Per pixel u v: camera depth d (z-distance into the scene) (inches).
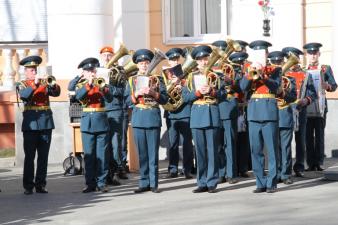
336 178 645.3
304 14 828.0
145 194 608.7
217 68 638.5
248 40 824.9
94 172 628.4
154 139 615.2
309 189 609.3
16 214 549.6
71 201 589.9
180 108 680.4
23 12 917.2
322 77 700.0
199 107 608.4
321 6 825.5
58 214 544.1
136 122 614.9
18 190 650.2
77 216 535.2
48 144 634.8
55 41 779.4
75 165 717.9
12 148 829.2
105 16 779.4
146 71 617.0
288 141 637.9
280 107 636.7
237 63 649.6
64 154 789.2
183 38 861.8
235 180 647.8
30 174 629.9
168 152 724.7
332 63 815.7
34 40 902.4
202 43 861.2
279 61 611.2
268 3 819.4
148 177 618.8
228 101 647.1
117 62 681.6
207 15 867.4
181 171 722.2
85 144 627.2
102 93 622.5
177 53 671.1
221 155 650.8
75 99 639.8
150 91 607.8
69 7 773.3
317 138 706.2
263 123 601.6
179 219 514.0
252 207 545.3
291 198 573.9
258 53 593.3
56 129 788.6
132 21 842.8
